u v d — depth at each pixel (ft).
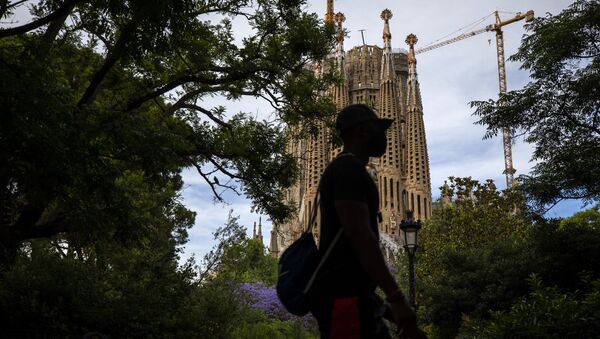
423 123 479.82
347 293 6.89
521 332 31.24
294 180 64.23
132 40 39.78
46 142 32.73
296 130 65.87
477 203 108.17
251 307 114.62
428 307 79.77
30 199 37.83
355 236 6.56
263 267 186.29
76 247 57.57
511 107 60.03
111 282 52.65
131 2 36.65
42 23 40.22
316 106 61.00
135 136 40.11
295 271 7.16
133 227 45.73
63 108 34.55
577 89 56.54
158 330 49.01
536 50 57.72
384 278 6.40
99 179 39.22
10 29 39.63
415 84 488.02
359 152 7.68
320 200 7.33
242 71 57.26
